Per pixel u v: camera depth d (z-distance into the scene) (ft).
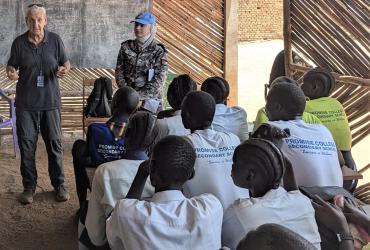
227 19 21.54
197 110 8.64
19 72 13.87
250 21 57.62
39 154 18.90
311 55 15.94
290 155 8.13
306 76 11.56
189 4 21.31
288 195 6.48
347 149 11.25
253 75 39.14
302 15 15.89
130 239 6.01
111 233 6.29
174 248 5.97
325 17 15.11
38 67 13.74
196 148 8.09
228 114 11.18
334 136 11.09
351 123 14.40
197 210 6.11
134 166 8.09
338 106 11.23
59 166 14.58
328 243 6.75
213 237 6.13
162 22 21.27
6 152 19.12
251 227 6.20
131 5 20.38
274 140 7.80
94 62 20.49
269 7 57.77
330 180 8.23
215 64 22.06
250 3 57.16
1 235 12.59
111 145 11.00
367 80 13.53
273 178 6.32
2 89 19.61
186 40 21.62
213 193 7.97
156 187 6.41
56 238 12.57
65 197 14.65
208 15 21.54
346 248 6.57
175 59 21.70
